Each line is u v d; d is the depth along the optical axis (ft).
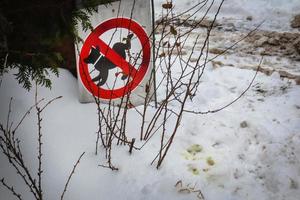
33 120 10.47
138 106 12.17
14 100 10.71
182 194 9.39
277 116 12.62
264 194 9.70
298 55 18.22
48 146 10.05
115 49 11.30
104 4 10.91
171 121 11.86
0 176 9.14
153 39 11.25
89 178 9.62
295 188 9.87
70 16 10.63
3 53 9.98
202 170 10.14
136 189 9.46
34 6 10.20
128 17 11.21
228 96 13.98
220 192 9.59
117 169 9.83
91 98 11.57
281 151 10.87
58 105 11.24
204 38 20.10
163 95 13.75
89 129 10.92
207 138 11.36
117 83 11.59
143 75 11.75
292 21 22.06
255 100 13.78
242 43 19.54
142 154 10.39
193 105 13.15
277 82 15.24
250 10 23.40
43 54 10.19
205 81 15.15
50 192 9.16
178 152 10.68
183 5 24.94
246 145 11.25
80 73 11.27
